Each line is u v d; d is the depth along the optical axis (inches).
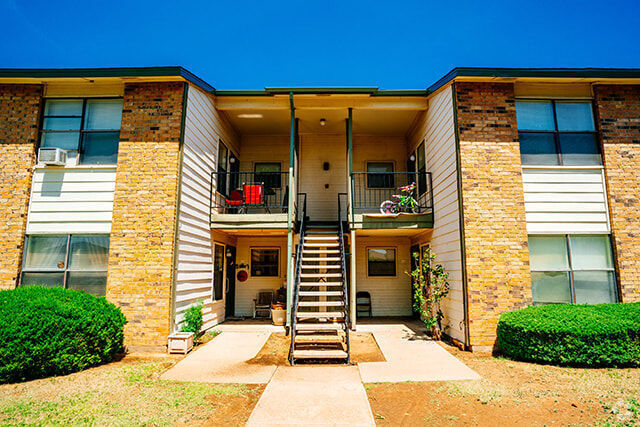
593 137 291.1
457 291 273.7
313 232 374.0
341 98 346.6
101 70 276.1
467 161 272.4
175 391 175.6
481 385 184.1
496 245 263.4
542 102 292.7
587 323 216.2
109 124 290.8
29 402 159.5
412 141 415.5
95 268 275.0
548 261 275.1
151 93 283.1
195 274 300.0
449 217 291.1
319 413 149.9
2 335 180.7
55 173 285.9
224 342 286.0
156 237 263.7
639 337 211.3
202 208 315.9
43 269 276.4
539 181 280.4
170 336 250.1
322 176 442.3
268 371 210.8
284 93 335.6
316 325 257.8
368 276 431.5
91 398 165.2
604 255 277.4
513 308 257.0
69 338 200.5
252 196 349.1
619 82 289.6
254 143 446.0
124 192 271.1
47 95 295.0
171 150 274.2
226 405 160.4
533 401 162.9
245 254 430.9
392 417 148.8
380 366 220.8
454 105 280.8
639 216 279.6
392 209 363.6
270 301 417.7
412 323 375.9
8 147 287.7
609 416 146.5
